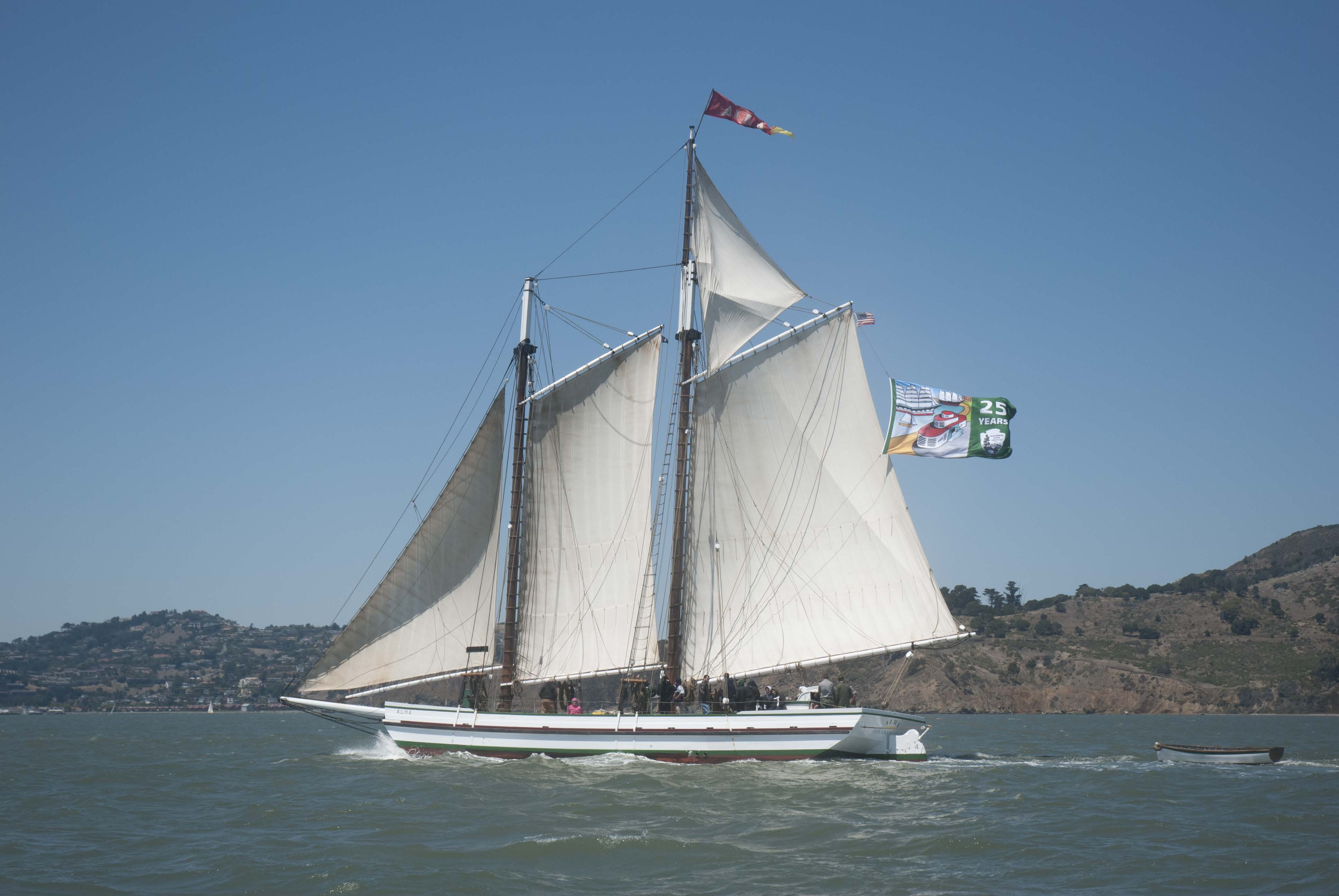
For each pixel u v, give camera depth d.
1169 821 34.62
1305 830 33.06
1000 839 31.11
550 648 51.12
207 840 31.81
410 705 48.94
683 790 39.03
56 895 25.12
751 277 52.72
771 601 51.00
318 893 25.00
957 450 51.00
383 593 49.34
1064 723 148.50
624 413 52.31
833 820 33.75
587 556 51.59
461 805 36.19
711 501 52.25
